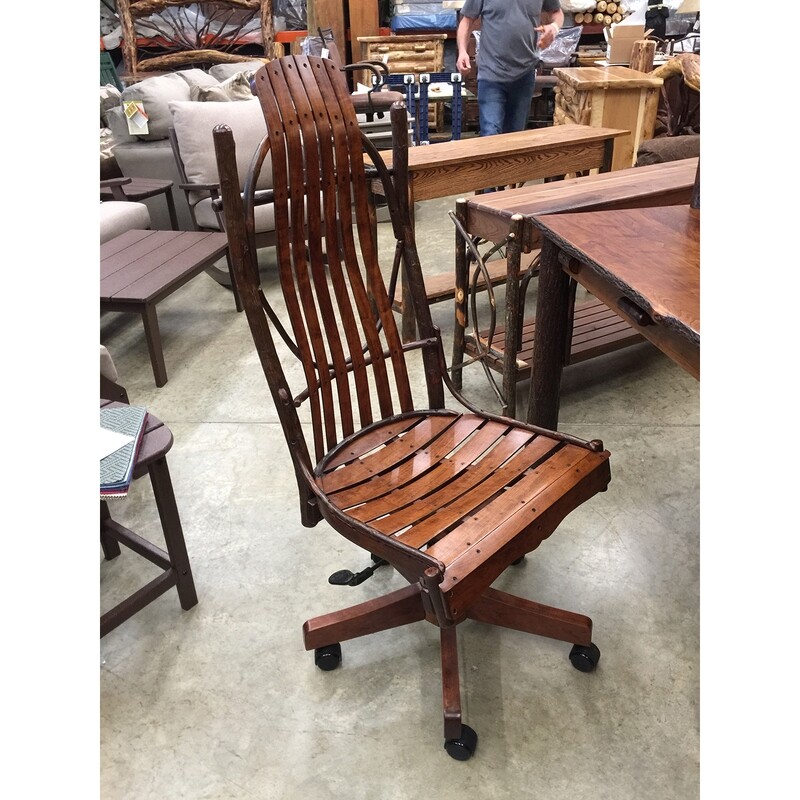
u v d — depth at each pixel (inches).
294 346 54.8
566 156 118.4
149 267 113.6
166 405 103.7
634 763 51.7
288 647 63.4
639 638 62.2
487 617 59.3
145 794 51.7
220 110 139.6
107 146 166.7
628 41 199.2
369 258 57.8
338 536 76.9
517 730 54.5
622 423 93.6
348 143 53.0
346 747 54.2
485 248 157.6
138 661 62.6
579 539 74.0
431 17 253.0
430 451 57.4
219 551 75.3
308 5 255.0
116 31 245.4
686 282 49.9
